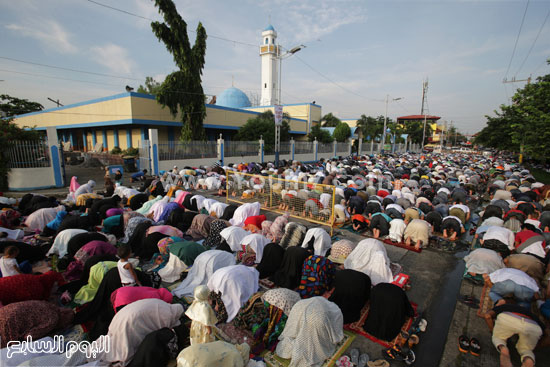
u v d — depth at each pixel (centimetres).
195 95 2061
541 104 1981
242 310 401
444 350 372
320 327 336
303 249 517
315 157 3012
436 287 531
